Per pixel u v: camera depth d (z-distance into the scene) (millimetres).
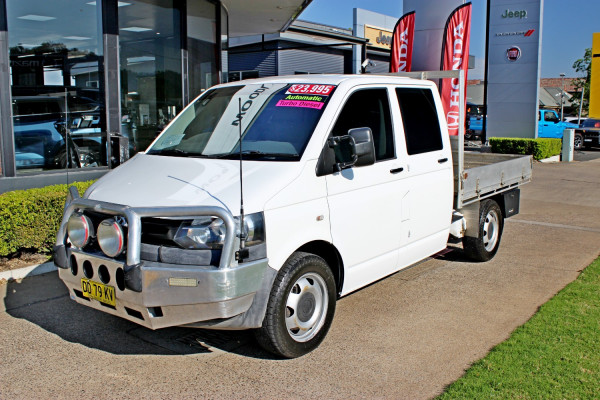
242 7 12609
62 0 8461
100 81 9039
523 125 22891
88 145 8945
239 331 4969
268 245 4012
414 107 5766
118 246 3875
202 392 3893
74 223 4172
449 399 3711
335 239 4609
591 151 29406
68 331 4922
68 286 4391
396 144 5379
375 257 5129
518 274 6734
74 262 4227
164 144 5277
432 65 16391
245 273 3818
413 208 5559
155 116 10117
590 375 4031
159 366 4285
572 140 22922
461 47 14867
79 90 8773
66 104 8602
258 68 28516
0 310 5379
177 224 3861
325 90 4973
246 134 4820
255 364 4320
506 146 22484
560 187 14984
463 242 7094
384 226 5168
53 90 8445
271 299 4102
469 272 6816
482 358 4379
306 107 4832
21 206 6328
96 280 4074
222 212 3705
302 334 4473
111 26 9008
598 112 29891
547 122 30359
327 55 30734
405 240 5504
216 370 4223
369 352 4527
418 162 5613
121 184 4445
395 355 4473
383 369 4234
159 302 3760
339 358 4418
